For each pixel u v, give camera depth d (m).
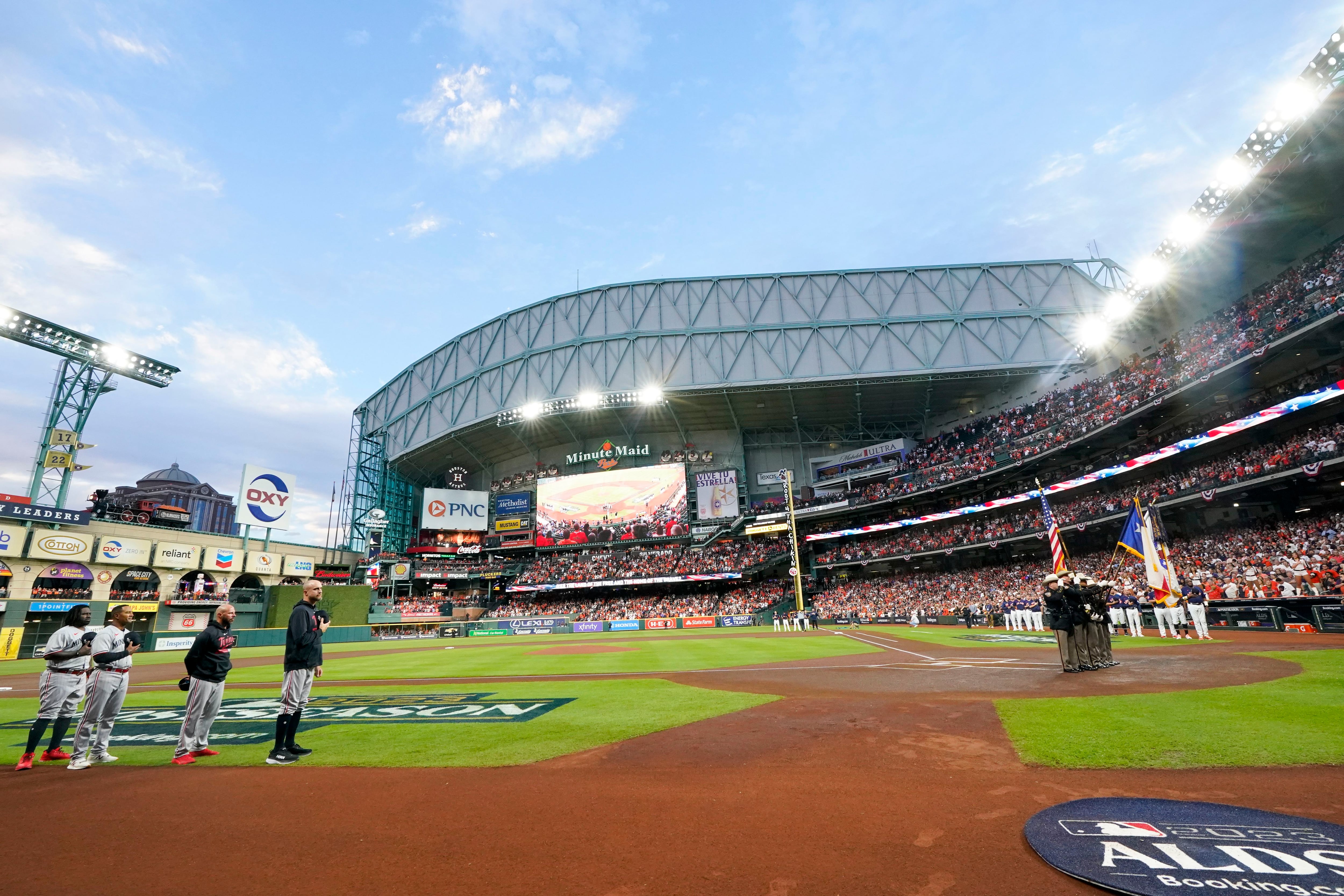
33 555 40.41
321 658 7.27
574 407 61.62
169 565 48.06
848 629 39.78
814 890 3.37
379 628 58.59
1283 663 11.95
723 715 9.09
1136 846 3.68
